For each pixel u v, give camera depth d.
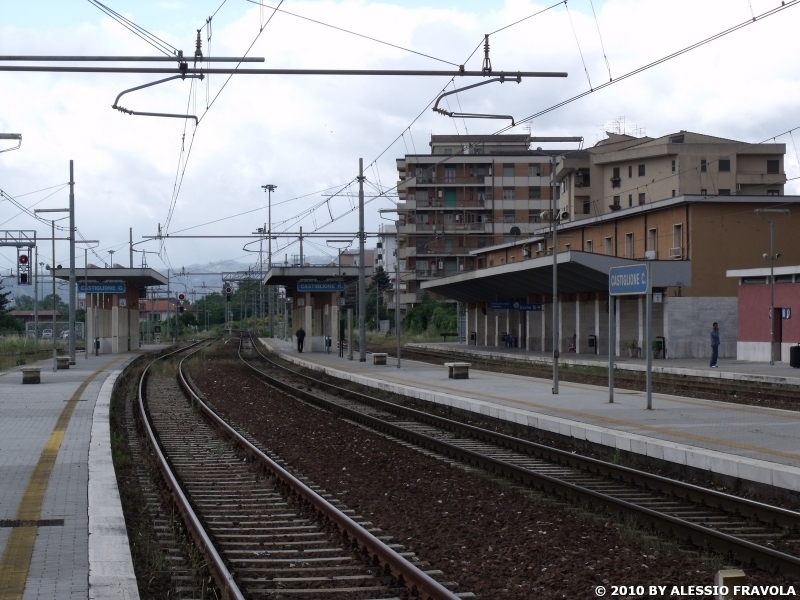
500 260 68.69
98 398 23.75
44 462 12.95
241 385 33.22
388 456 15.35
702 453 12.53
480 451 16.03
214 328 139.00
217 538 9.32
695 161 71.44
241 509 11.05
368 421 20.70
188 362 47.38
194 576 7.73
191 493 12.12
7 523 8.83
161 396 28.66
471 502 11.18
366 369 37.00
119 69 13.34
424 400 24.50
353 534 9.03
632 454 14.35
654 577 7.61
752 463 11.55
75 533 8.41
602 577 7.62
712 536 8.61
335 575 7.88
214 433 19.22
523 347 59.06
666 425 16.11
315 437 18.22
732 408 19.25
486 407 20.22
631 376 32.56
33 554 7.61
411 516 10.34
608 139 82.94
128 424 20.78
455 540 9.10
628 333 44.16
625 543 8.84
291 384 33.69
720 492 10.77
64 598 6.34
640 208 45.47
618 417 17.48
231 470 14.17
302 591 7.26
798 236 42.28
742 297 38.50
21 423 18.02
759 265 41.91
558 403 20.66
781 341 36.09
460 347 60.84
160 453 14.84
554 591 7.25
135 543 8.57
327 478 13.18
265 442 17.48
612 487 12.33
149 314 122.75
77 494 10.42
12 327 91.94
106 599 6.31
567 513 10.42
